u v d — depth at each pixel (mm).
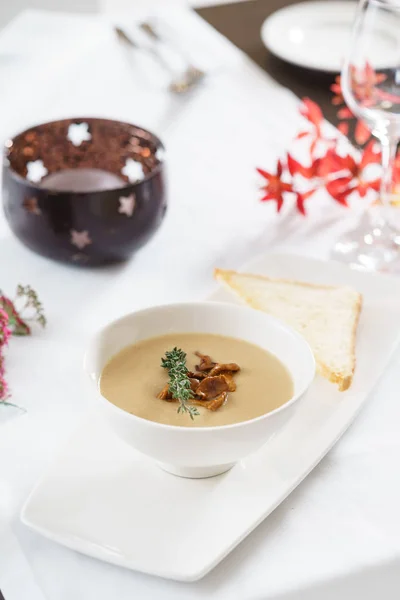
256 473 754
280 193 1054
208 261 1004
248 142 1207
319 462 781
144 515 729
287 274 963
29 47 1458
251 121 1247
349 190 1062
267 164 1164
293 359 790
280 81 1353
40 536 729
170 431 707
